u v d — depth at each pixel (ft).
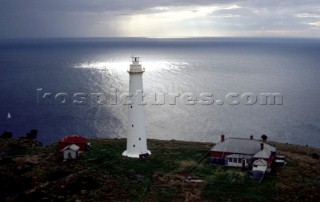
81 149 225.15
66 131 373.61
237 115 440.04
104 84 654.12
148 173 187.83
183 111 450.71
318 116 438.40
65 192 165.07
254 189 169.17
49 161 205.46
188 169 194.39
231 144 210.79
